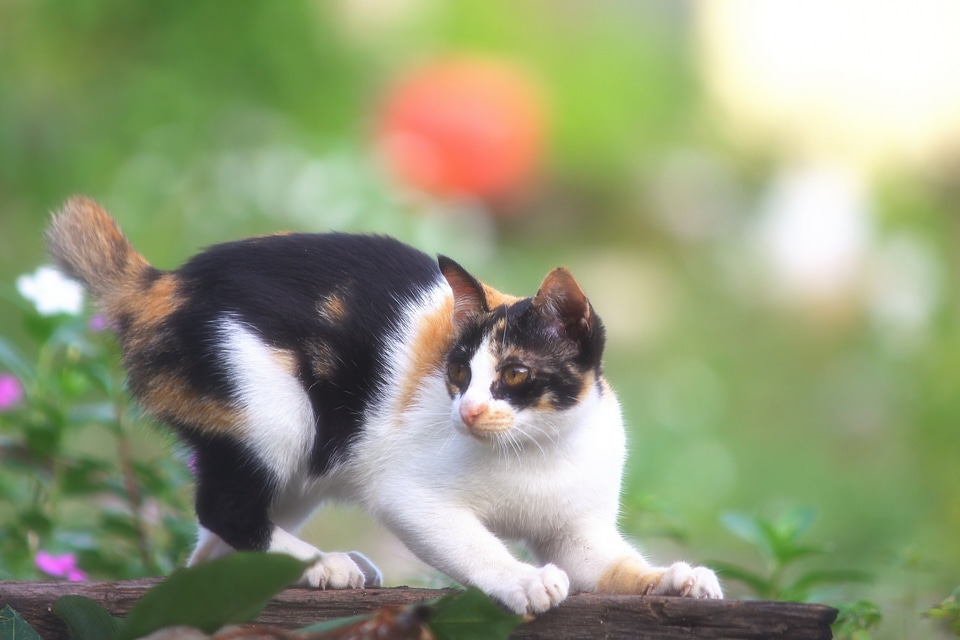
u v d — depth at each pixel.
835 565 8.05
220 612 3.43
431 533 4.30
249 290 4.50
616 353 12.17
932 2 14.91
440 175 13.62
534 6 15.62
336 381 4.54
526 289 12.09
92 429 8.44
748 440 10.70
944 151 14.62
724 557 8.21
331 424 4.57
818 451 10.56
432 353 4.62
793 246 13.84
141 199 11.20
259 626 3.79
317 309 4.53
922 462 10.18
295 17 13.46
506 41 15.02
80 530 5.62
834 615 3.66
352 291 4.62
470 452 4.37
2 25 12.79
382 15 14.62
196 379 4.43
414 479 4.41
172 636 3.85
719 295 13.44
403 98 13.90
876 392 11.34
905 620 5.66
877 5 15.09
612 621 3.84
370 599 4.02
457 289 4.50
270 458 4.43
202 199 11.29
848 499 9.49
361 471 4.59
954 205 14.41
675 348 12.40
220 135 11.91
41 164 11.78
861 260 13.45
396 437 4.50
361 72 13.89
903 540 8.66
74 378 5.64
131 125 11.98
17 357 5.46
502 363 4.34
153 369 4.52
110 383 5.45
